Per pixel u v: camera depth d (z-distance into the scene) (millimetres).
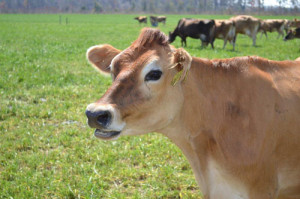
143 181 5125
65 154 5828
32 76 10641
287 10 74375
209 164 3271
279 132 3160
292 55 16953
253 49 20594
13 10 121938
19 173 5219
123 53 3119
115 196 4703
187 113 3260
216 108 3254
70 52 16766
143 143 6242
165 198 4727
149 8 135250
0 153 5879
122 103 2963
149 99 3021
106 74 3678
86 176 5160
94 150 6004
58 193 4750
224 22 21203
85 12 121750
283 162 3240
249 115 3148
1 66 12094
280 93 3258
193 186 4949
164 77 3039
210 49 20562
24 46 19375
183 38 23500
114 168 5391
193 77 3271
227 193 3213
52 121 7375
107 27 43000
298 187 3410
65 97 8859
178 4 136125
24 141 6203
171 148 6023
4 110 7602
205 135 3266
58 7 138875
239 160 3088
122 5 161375
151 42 3100
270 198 3162
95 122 2840
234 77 3326
